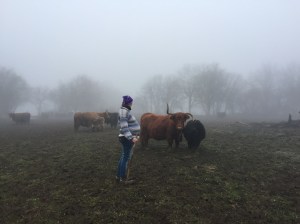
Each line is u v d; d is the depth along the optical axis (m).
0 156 11.66
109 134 18.67
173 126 11.04
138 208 6.05
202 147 12.53
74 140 15.91
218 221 5.54
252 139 15.62
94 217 5.70
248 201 6.45
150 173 8.41
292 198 6.70
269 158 10.52
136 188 7.16
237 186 7.35
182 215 5.74
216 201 6.41
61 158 10.88
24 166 9.84
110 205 6.22
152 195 6.70
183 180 7.77
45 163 10.17
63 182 7.88
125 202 6.34
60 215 5.85
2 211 6.14
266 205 6.27
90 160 10.25
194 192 6.90
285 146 13.15
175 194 6.77
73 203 6.39
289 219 5.66
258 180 7.92
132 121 7.47
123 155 7.59
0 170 9.38
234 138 16.05
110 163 9.72
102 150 12.16
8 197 6.92
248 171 8.75
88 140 15.59
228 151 11.73
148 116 11.95
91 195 6.83
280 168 9.16
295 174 8.54
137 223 5.46
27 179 8.28
